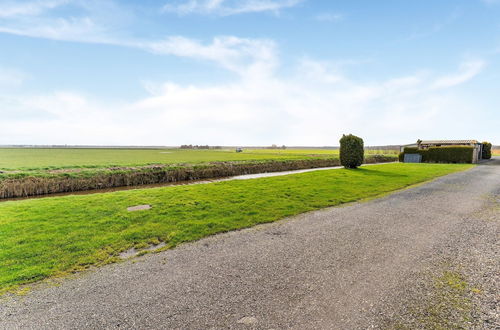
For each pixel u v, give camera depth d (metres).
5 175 15.76
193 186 12.78
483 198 10.01
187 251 5.23
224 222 7.02
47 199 9.80
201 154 54.25
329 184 13.27
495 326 2.92
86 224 6.77
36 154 49.41
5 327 3.03
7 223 6.80
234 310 3.25
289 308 3.28
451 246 5.30
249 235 6.11
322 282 3.91
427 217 7.48
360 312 3.19
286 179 15.11
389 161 41.16
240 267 4.46
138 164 25.14
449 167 23.50
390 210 8.32
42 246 5.43
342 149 22.11
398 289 3.70
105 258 4.96
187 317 3.13
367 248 5.22
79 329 2.97
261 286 3.82
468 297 3.50
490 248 5.18
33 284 4.05
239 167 24.98
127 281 4.07
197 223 6.92
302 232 6.27
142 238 5.93
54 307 3.42
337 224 6.88
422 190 11.79
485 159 37.62
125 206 8.60
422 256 4.82
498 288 3.71
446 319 3.04
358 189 11.91
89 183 16.86
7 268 4.52
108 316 3.19
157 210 8.14
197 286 3.86
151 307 3.36
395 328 2.89
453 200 9.71
